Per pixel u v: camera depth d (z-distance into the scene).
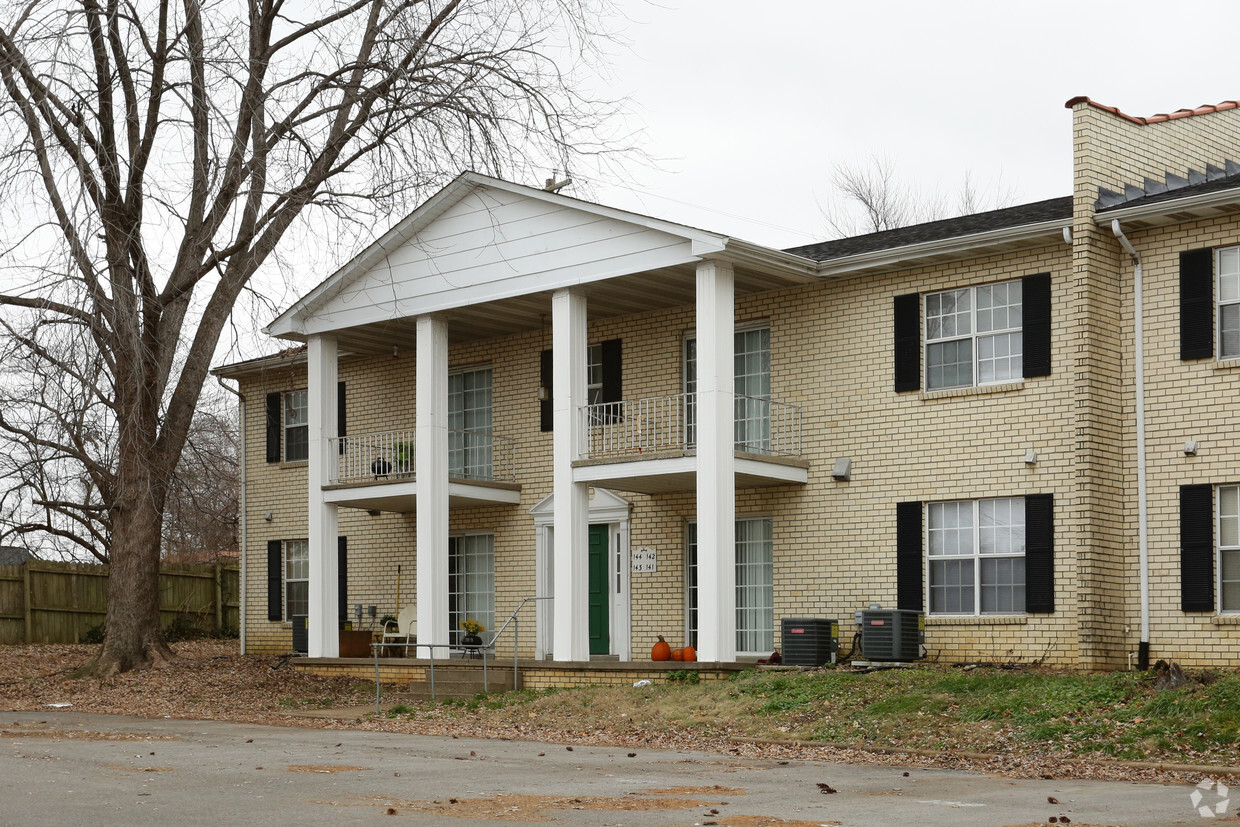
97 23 22.00
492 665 22.58
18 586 32.44
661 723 16.75
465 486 24.75
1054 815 9.63
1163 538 18.42
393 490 24.72
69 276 20.66
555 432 22.20
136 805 9.80
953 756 13.62
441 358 24.27
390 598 27.97
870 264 21.11
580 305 22.31
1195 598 17.98
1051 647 19.20
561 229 22.28
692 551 23.52
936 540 20.66
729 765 13.14
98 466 24.50
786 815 9.65
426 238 24.16
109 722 17.84
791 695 17.22
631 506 24.23
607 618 24.77
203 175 22.83
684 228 20.47
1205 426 18.16
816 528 21.84
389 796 10.55
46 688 22.45
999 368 20.28
